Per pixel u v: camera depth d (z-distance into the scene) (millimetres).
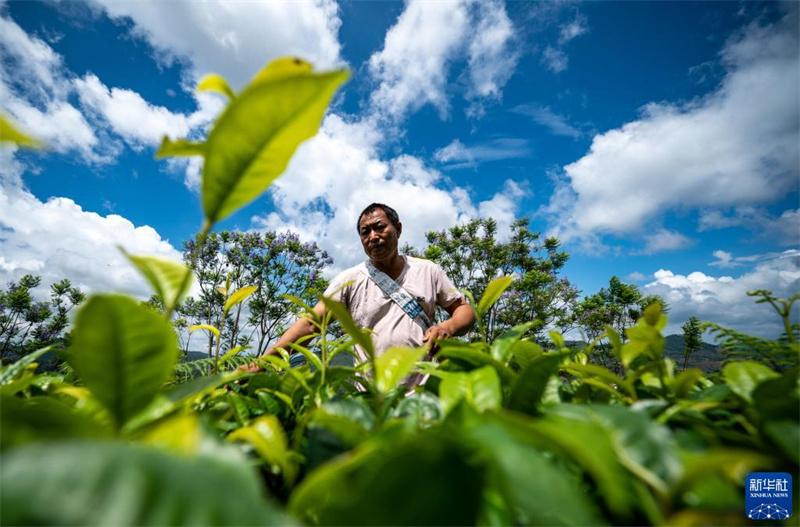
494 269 19250
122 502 254
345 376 1063
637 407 729
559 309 19188
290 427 962
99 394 514
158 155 586
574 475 548
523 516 422
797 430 483
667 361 988
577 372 1070
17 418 474
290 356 1579
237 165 544
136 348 517
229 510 271
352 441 578
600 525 312
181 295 588
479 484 336
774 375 730
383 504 332
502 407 819
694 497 402
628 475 436
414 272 3061
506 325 17734
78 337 487
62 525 236
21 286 13922
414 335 2742
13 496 237
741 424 721
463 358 915
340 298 2938
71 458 267
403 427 515
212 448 401
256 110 499
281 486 693
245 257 14484
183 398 646
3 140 335
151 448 301
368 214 3115
